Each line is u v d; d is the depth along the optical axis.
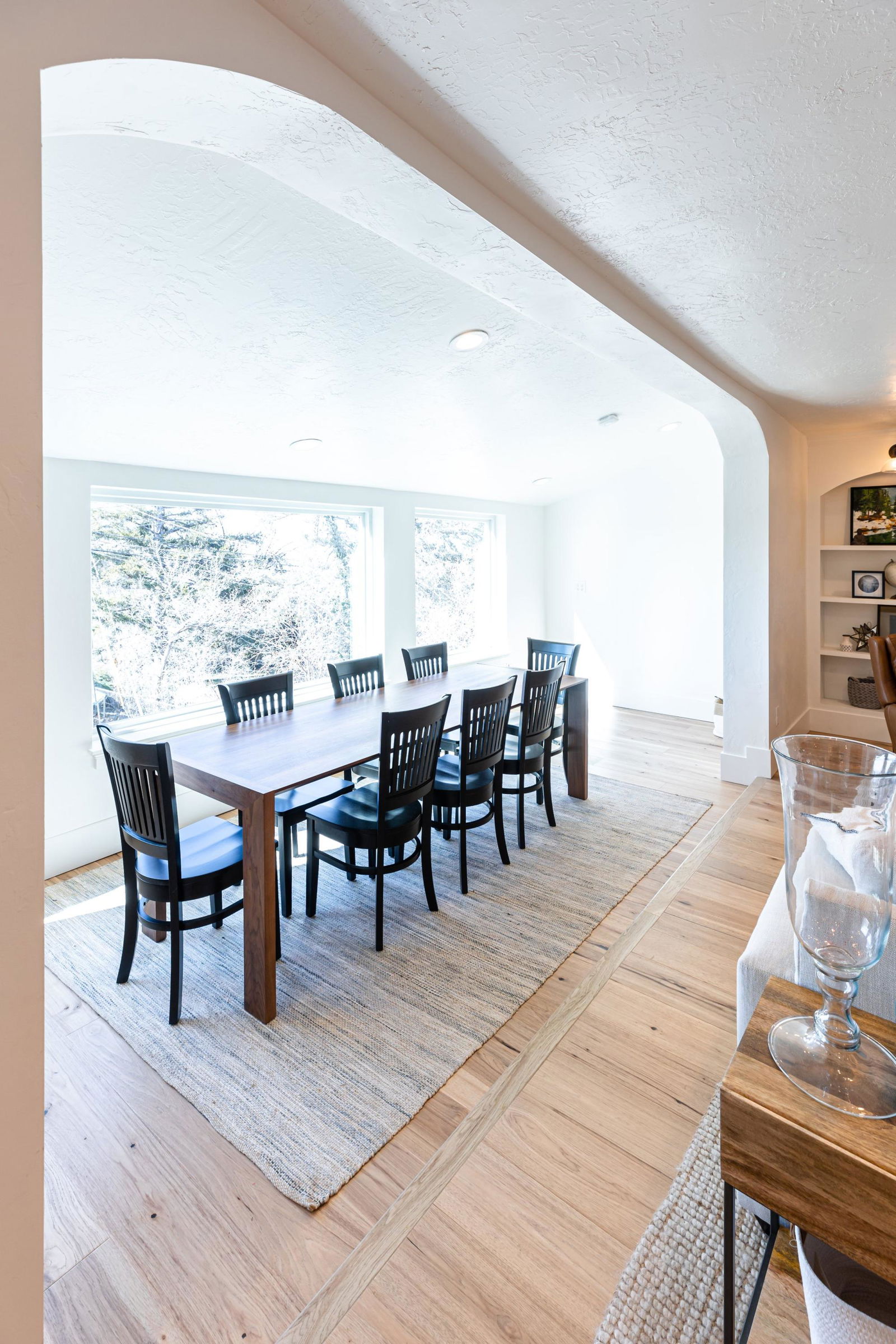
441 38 1.06
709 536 5.27
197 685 3.64
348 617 4.56
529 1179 1.41
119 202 1.44
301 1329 1.14
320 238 1.71
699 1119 1.55
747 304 2.17
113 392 2.28
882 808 0.87
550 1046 1.80
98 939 2.39
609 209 1.58
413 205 1.42
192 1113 1.61
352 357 2.43
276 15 1.01
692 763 4.36
